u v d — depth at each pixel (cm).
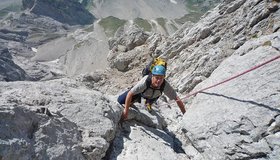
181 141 1152
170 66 2852
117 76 3712
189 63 2530
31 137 707
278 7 2086
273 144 891
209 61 2216
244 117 987
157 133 1138
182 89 2239
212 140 1002
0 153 599
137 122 1156
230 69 1291
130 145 970
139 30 4069
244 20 2322
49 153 711
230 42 2280
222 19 2648
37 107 812
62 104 927
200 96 1238
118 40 4209
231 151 938
